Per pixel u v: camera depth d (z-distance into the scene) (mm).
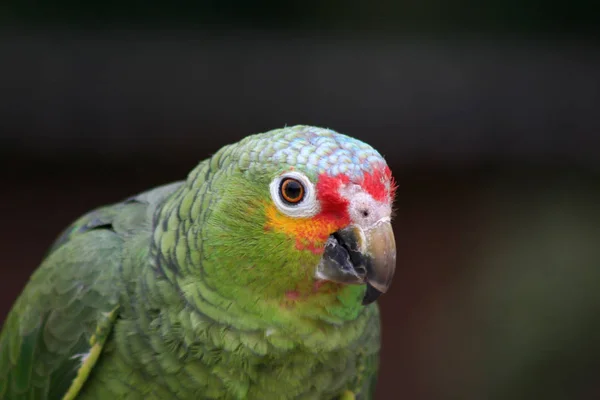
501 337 7406
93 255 3402
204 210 3016
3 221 8180
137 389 3186
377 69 7672
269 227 2914
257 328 3021
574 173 8109
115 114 7602
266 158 2924
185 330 3029
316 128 3055
